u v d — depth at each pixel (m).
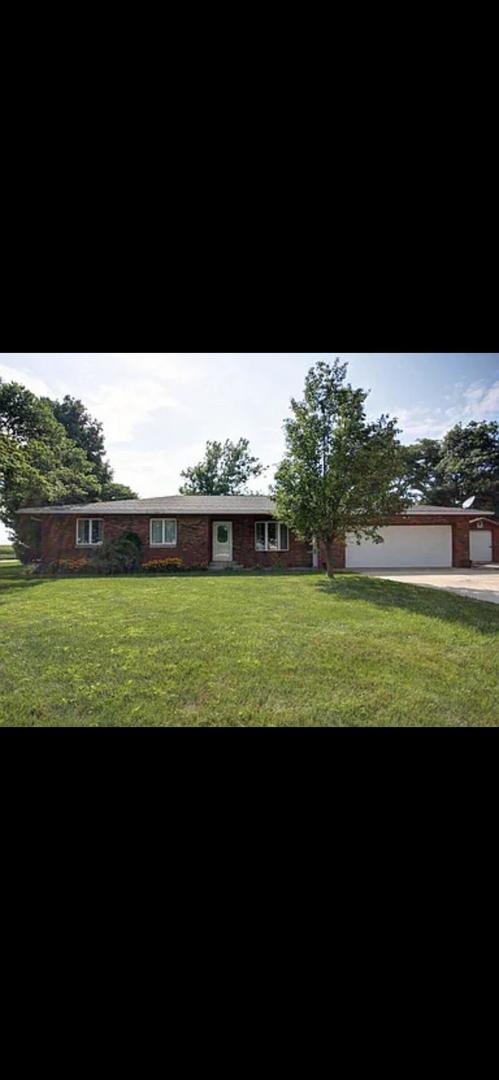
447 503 26.97
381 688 3.73
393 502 10.03
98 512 14.52
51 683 3.81
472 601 8.23
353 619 6.37
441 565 16.16
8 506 15.56
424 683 3.86
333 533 10.76
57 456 19.70
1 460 13.44
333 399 10.07
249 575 12.52
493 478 25.52
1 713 3.25
